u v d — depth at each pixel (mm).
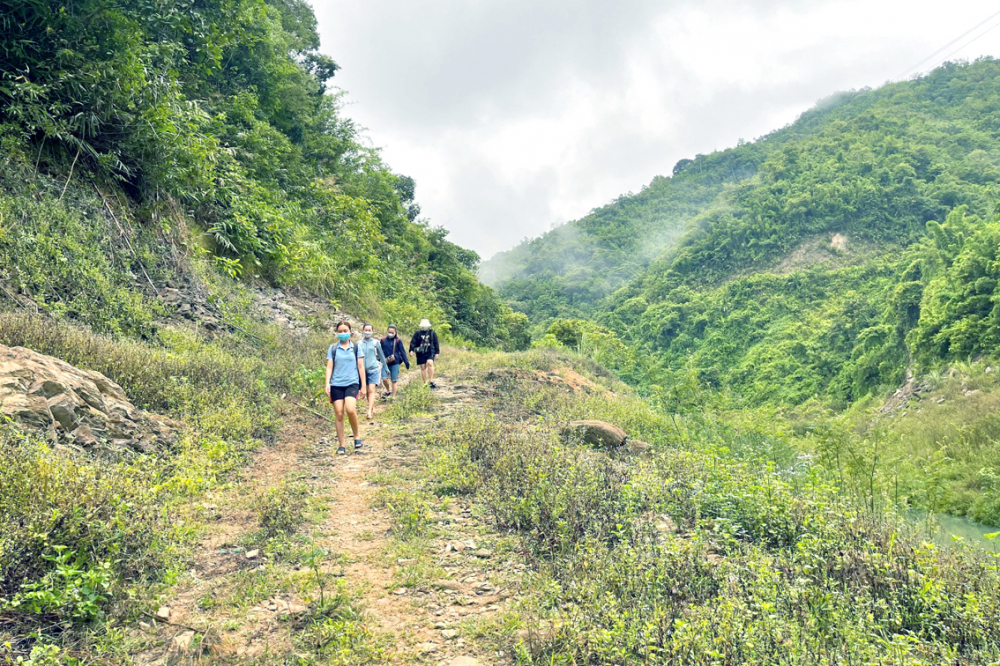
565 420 8867
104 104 10602
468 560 4262
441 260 37969
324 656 3051
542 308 172500
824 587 3902
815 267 110375
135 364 6840
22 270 7887
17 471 3539
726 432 10133
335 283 17828
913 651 3379
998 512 10195
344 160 29453
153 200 11844
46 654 2570
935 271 47125
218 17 13953
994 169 123438
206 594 3533
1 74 9727
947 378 33938
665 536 4484
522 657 2992
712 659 2904
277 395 8625
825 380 67312
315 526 4801
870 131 157000
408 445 7336
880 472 9320
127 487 4043
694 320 109938
